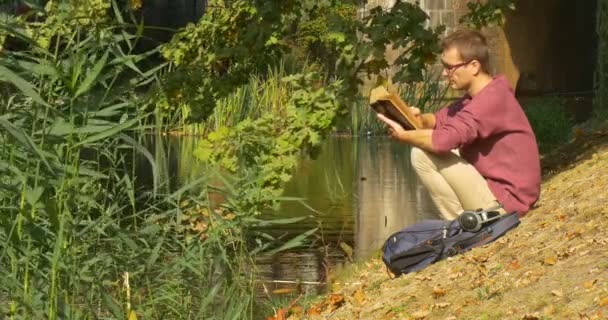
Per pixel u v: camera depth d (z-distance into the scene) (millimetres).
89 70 6832
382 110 8781
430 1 36344
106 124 6750
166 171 9383
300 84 9984
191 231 8820
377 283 9250
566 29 38688
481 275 7980
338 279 10953
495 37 36875
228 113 29484
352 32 10039
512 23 37156
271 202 9531
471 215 8727
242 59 11336
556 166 14016
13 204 6746
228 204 9281
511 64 37125
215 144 9672
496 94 8719
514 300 7203
